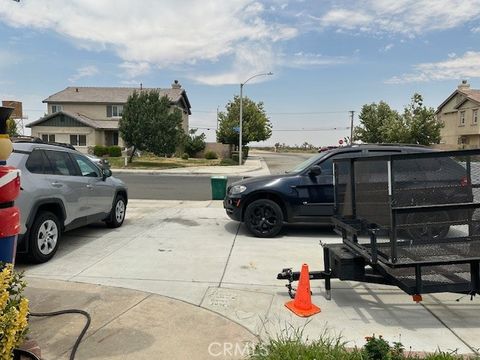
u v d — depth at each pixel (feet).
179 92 157.28
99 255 20.08
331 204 24.38
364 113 150.41
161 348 10.91
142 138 104.63
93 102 148.46
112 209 26.27
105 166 27.96
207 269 18.01
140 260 19.27
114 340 11.28
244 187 24.95
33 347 9.50
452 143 158.30
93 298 14.28
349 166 15.52
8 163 17.43
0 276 7.85
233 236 24.86
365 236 14.16
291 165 117.50
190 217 31.55
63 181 20.38
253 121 153.38
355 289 15.85
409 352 10.50
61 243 22.54
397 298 14.93
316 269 18.25
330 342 10.95
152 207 37.37
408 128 124.57
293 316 13.24
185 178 74.49
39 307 13.42
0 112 8.93
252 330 12.19
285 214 24.88
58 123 136.67
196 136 150.61
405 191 12.58
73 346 10.89
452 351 10.89
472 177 12.78
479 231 12.89
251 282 16.40
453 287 12.64
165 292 15.07
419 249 13.07
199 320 12.69
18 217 9.51
